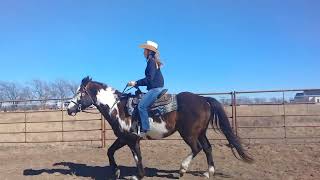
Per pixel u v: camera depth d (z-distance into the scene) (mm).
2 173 10125
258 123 23359
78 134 21406
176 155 11961
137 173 8820
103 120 14094
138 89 8781
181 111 8469
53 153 13102
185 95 8641
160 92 8445
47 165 11078
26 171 10281
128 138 8703
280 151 11836
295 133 18062
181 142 15438
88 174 9812
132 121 8578
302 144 12977
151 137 8781
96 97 8766
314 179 8641
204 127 8617
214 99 8711
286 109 30062
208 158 9000
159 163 10820
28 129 24844
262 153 11664
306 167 9773
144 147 13602
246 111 30391
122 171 9945
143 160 11281
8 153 13523
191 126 8438
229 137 8477
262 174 9203
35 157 12461
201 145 8977
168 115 8484
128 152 12922
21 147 14961
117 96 8797
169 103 8469
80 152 13109
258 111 29969
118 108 8688
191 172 9562
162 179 8914
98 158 11930
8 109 21094
